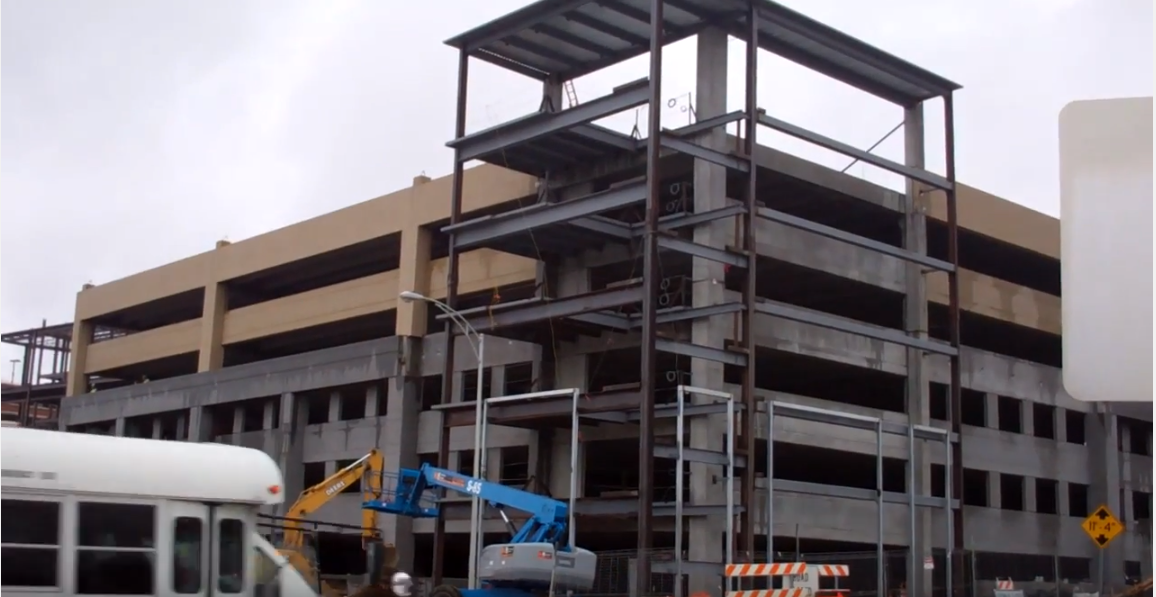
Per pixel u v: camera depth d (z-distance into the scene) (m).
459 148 48.50
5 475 12.82
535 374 50.41
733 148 46.88
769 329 46.59
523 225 45.19
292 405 62.03
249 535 14.47
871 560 40.06
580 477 48.34
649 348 39.88
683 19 45.88
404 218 57.50
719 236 45.38
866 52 48.41
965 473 57.66
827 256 48.84
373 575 17.88
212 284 68.25
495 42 47.62
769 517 43.00
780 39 47.12
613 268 49.34
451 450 54.41
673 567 39.09
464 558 61.88
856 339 50.00
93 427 76.69
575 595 31.38
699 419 44.38
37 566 12.86
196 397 67.50
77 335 78.81
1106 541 34.28
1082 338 3.85
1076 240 3.92
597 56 48.41
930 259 50.66
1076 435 64.81
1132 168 3.88
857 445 49.53
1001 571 51.19
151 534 13.67
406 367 56.25
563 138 45.78
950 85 51.56
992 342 63.50
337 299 60.75
